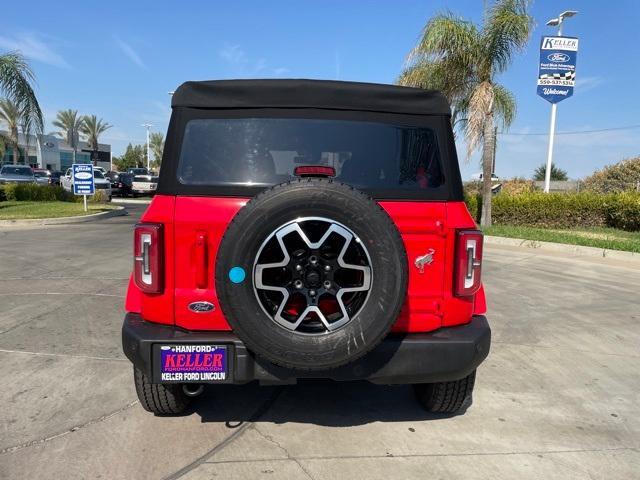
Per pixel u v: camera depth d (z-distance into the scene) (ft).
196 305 9.75
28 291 23.32
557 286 27.50
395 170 10.34
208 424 11.46
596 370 15.30
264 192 8.88
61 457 9.98
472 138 52.49
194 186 9.78
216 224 9.69
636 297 25.17
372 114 10.39
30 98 54.60
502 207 57.16
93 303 21.34
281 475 9.53
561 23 62.69
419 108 10.45
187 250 9.73
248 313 8.81
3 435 10.76
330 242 9.05
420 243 10.03
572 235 47.42
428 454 10.39
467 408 12.58
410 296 10.05
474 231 10.04
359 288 9.05
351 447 10.61
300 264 8.93
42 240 39.96
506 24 49.57
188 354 9.52
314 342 8.85
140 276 9.71
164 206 9.73
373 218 8.84
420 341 9.73
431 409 12.00
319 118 10.28
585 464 10.17
